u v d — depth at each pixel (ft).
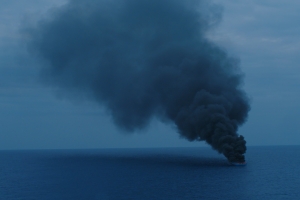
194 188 205.46
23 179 268.82
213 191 195.72
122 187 212.64
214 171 297.12
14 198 183.83
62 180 254.06
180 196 181.37
